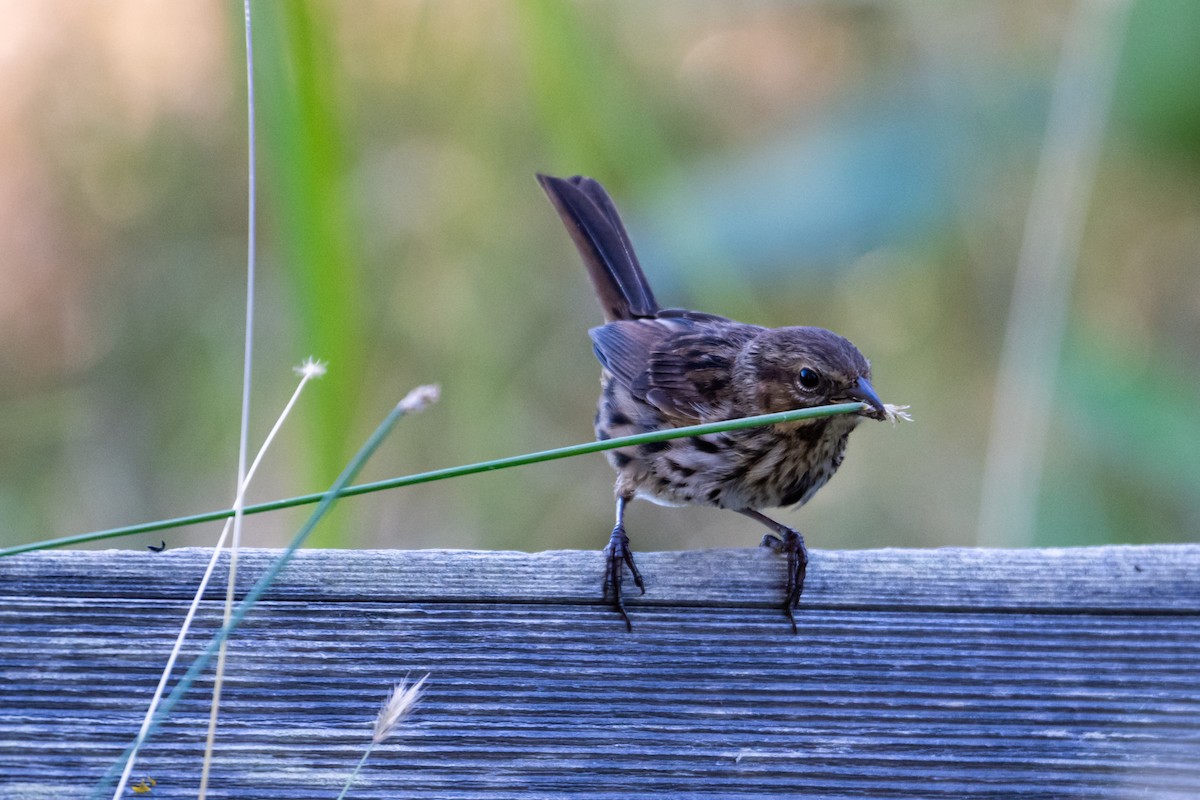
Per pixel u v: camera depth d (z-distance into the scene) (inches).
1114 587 247.8
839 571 245.8
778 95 505.0
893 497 480.1
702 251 406.9
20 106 489.7
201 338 478.0
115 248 491.2
